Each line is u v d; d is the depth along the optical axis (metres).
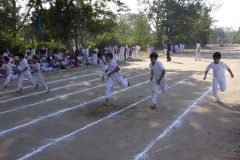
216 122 6.41
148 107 7.97
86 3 27.72
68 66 20.41
